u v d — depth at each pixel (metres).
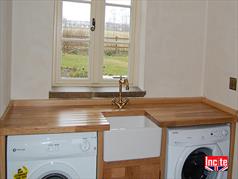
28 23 2.28
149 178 2.10
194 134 2.14
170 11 2.62
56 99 2.40
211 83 2.65
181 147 2.11
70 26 2.63
